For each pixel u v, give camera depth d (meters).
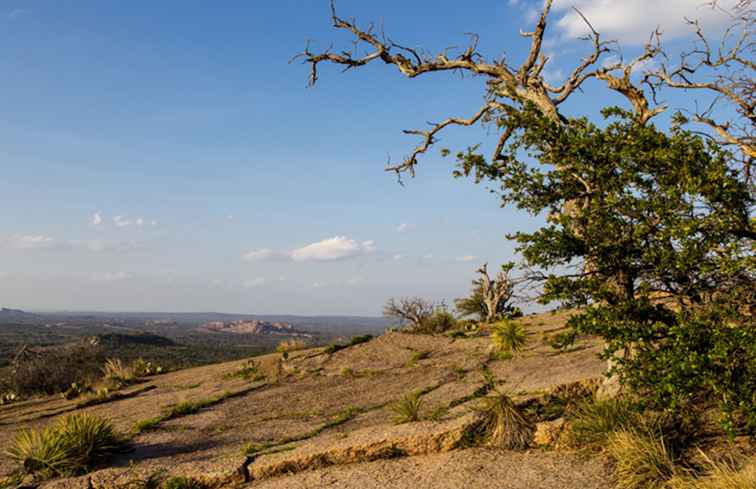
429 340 20.16
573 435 8.03
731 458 6.56
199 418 13.08
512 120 7.60
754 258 5.23
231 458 8.93
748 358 5.37
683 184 5.80
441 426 8.89
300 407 13.55
